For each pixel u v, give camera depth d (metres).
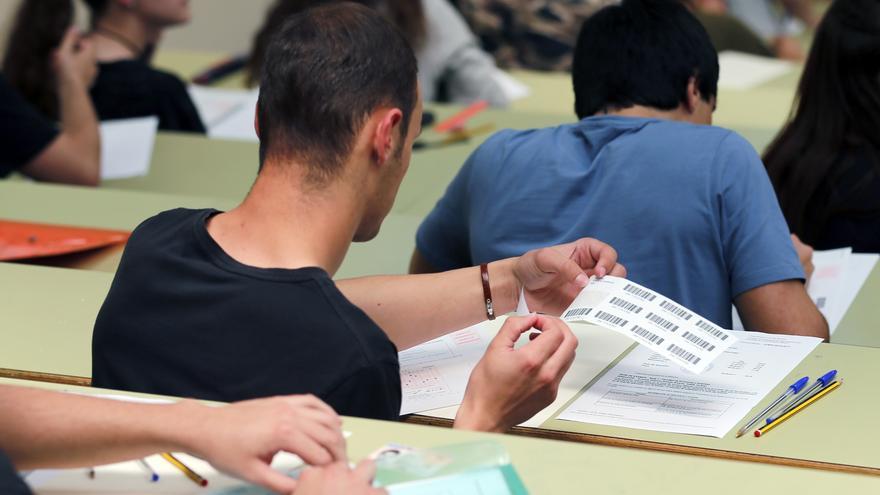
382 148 1.58
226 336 1.47
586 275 1.89
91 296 2.23
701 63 2.41
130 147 4.07
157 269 1.56
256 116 1.62
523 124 4.38
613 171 2.28
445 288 1.96
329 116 1.53
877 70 2.79
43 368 1.92
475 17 6.15
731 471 1.34
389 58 1.58
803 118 2.90
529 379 1.67
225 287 1.49
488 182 2.43
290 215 1.54
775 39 7.30
